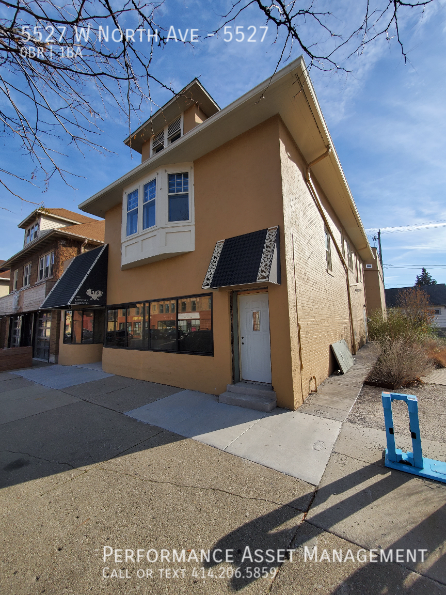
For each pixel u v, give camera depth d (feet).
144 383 26.22
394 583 6.33
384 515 8.36
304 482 10.22
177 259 25.11
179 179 25.45
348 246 47.47
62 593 6.43
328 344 27.48
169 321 25.54
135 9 7.06
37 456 13.09
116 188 30.60
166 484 10.55
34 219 53.01
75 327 39.55
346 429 14.40
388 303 118.52
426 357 24.72
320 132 22.03
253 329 20.51
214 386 21.31
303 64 16.11
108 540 7.97
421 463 10.29
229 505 9.24
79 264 37.19
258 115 19.72
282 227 18.61
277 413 16.83
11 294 56.75
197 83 27.04
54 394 23.97
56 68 7.73
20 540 8.07
